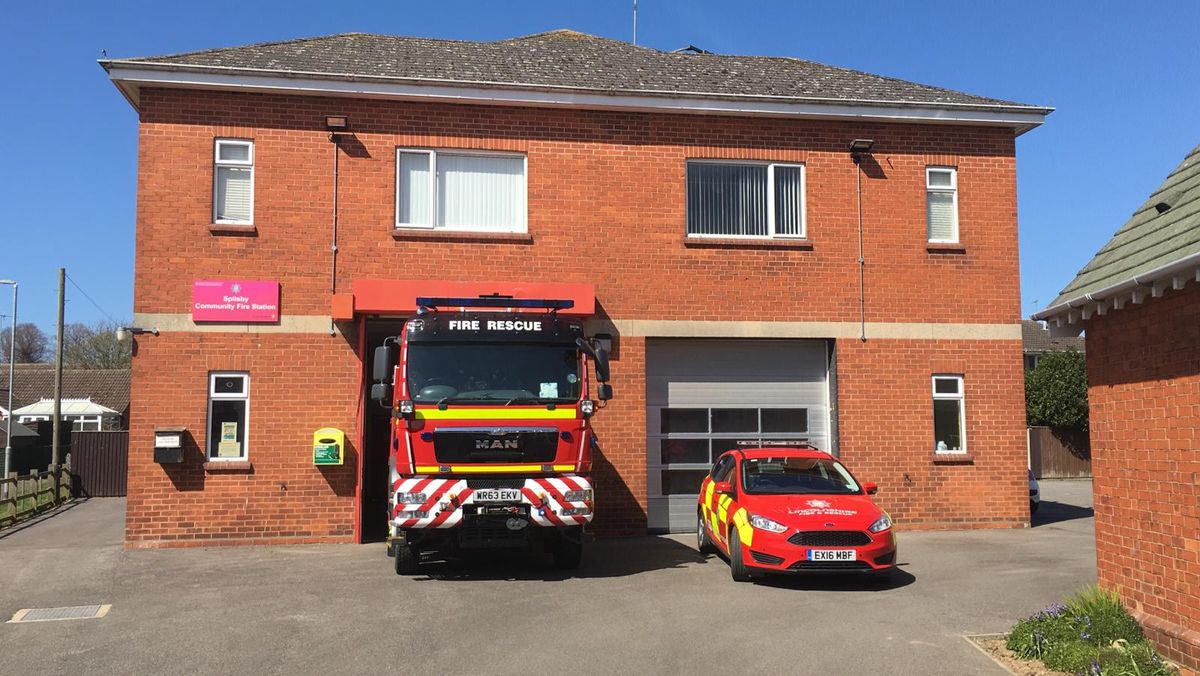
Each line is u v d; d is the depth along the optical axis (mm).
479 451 9945
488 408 10031
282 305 13375
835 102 14734
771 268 14734
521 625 8062
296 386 13297
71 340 69938
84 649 7340
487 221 14203
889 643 7484
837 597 9320
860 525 9805
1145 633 6609
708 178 14875
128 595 9484
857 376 14758
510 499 9891
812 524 9766
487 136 14164
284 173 13578
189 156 13336
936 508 14703
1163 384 6480
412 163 14062
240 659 7035
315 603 8992
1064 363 33656
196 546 12828
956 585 9984
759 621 8234
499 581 10180
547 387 10266
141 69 13031
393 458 10633
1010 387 15109
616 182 14477
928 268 15102
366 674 6648
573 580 10258
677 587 9844
